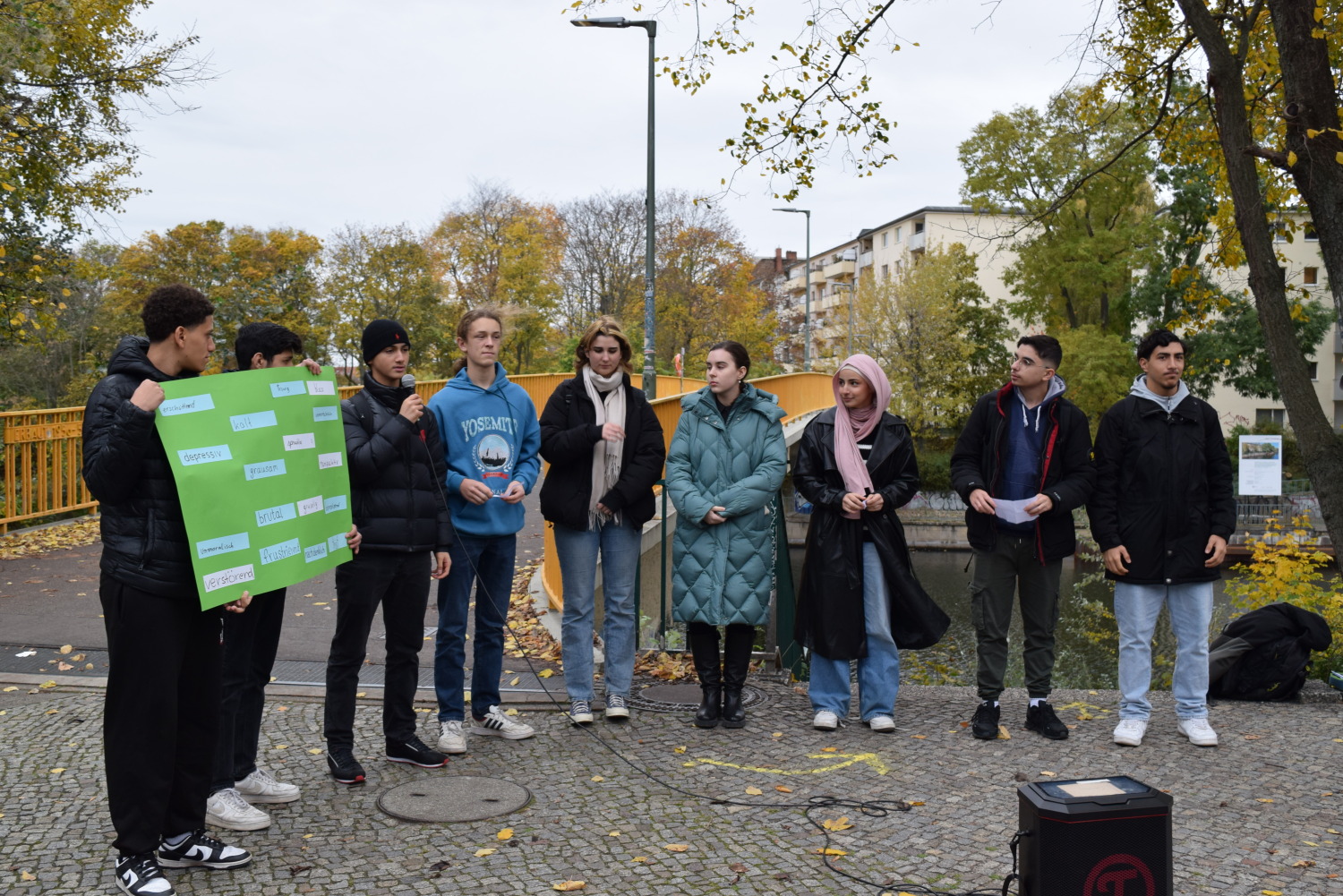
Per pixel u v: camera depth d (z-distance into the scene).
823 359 53.38
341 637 4.16
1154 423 4.95
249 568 3.34
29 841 3.50
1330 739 4.93
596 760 4.54
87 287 38.62
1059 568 5.06
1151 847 2.71
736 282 55.38
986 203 33.31
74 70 15.57
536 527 12.70
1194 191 29.48
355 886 3.21
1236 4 8.01
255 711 3.91
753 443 5.23
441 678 4.67
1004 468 5.07
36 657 6.07
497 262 53.06
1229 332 32.53
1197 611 4.94
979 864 3.43
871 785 4.25
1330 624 8.34
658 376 29.44
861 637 5.04
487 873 3.32
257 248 47.72
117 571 3.07
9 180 12.05
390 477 4.18
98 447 2.99
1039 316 38.09
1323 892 3.23
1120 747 4.82
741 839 3.65
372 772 4.31
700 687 5.90
